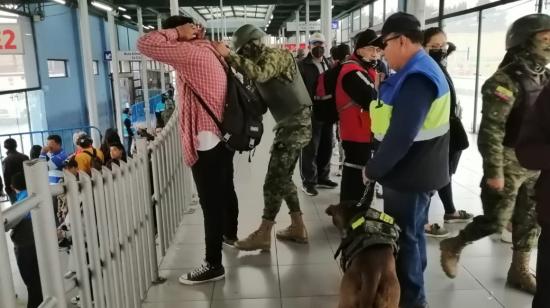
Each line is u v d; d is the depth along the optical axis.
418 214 2.29
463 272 2.97
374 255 2.02
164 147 3.40
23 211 1.41
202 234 3.73
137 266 2.63
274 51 2.97
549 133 1.75
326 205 4.38
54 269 1.61
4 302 1.27
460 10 8.52
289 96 3.12
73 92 13.85
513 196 2.57
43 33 11.84
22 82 10.85
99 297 2.04
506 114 2.41
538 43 2.33
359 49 3.30
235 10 19.55
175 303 2.69
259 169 6.03
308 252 3.32
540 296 1.91
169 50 2.54
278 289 2.81
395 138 2.02
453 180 5.16
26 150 10.74
